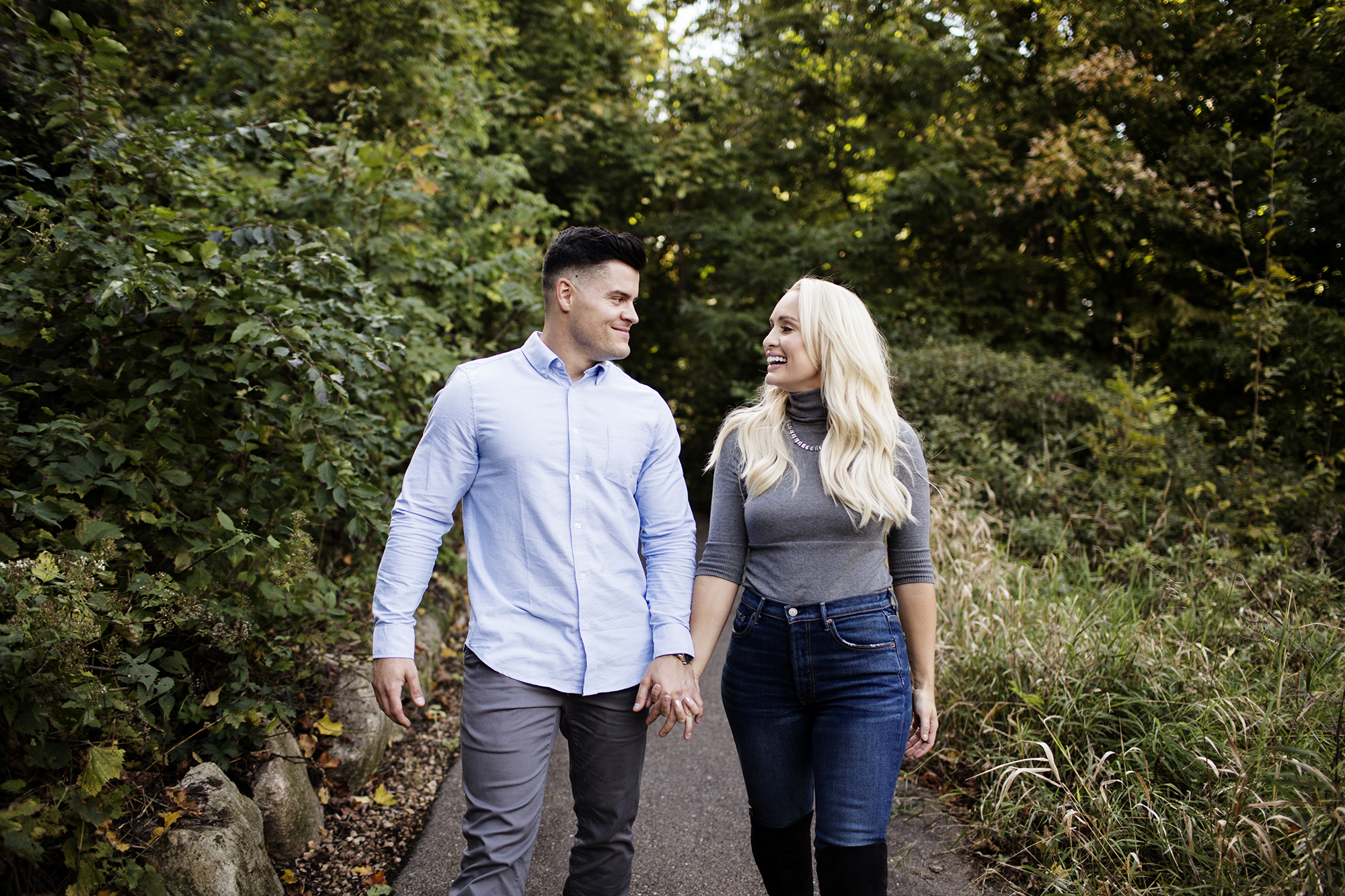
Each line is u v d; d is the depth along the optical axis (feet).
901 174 27.50
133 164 9.41
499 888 5.21
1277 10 21.53
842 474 5.67
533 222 20.81
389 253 13.29
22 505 6.44
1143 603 12.59
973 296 27.96
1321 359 19.34
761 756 5.83
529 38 30.53
